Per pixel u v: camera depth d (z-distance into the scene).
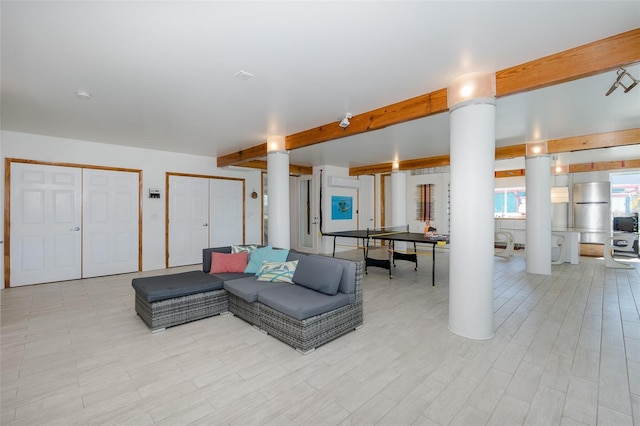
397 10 1.81
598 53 2.18
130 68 2.54
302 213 8.98
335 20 1.91
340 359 2.39
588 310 3.47
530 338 2.74
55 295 4.13
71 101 3.28
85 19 1.87
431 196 9.00
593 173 7.80
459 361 2.34
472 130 2.65
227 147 5.68
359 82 2.86
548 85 2.44
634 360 2.34
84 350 2.54
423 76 2.74
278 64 2.49
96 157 5.24
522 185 8.90
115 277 5.21
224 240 6.89
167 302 2.98
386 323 3.12
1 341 2.71
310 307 2.53
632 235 7.20
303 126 4.28
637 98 3.22
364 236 5.62
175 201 6.15
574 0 1.73
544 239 5.29
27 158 4.64
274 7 1.77
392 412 1.78
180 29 1.99
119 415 1.76
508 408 1.80
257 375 2.17
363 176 9.45
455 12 1.84
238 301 3.24
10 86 2.88
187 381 2.10
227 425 1.68
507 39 2.15
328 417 1.74
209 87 2.94
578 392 1.95
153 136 4.86
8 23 1.89
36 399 1.89
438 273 5.56
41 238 4.76
